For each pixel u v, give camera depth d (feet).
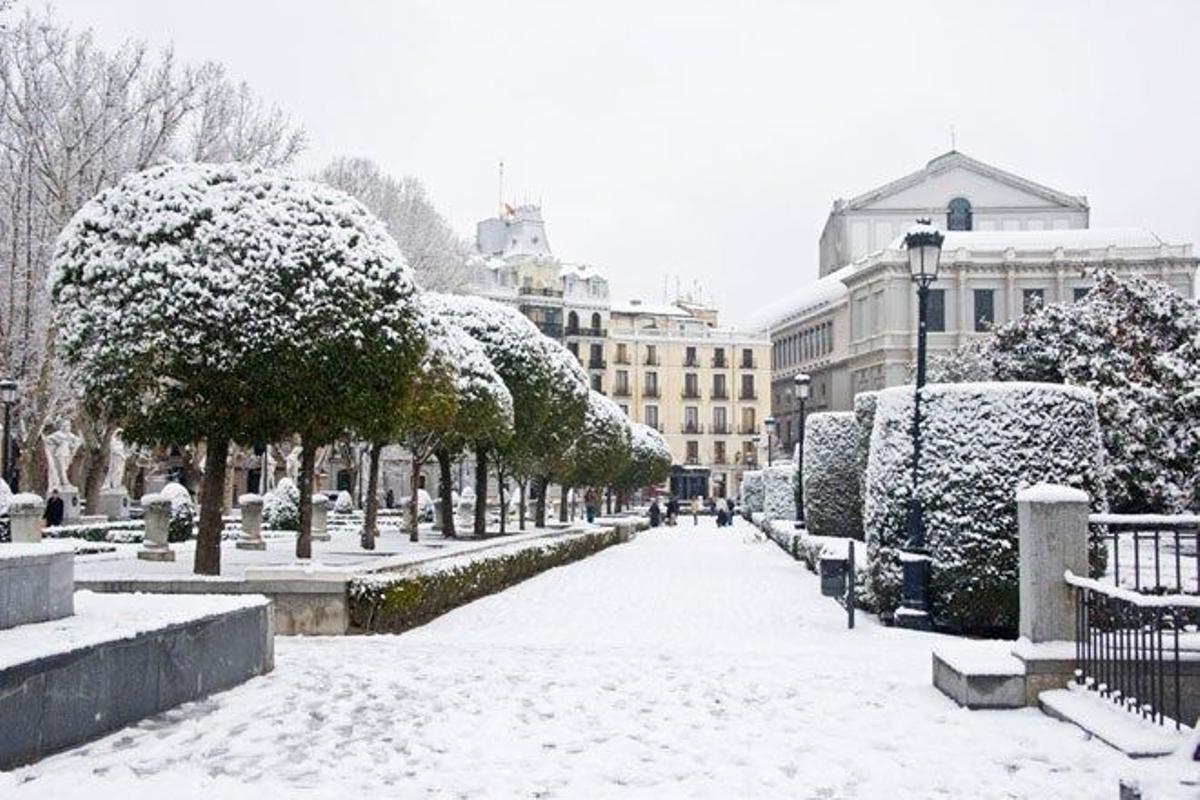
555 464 111.04
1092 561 41.57
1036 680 27.35
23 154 92.79
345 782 20.22
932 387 46.55
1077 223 261.85
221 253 49.83
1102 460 45.24
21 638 23.17
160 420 50.44
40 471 124.16
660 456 206.39
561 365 105.19
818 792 20.11
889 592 49.16
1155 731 23.16
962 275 226.17
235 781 19.74
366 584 43.52
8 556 24.88
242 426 51.52
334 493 207.62
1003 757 22.50
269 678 30.89
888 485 49.11
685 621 50.88
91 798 18.20
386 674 31.73
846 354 264.93
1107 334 91.45
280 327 49.47
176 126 97.50
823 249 326.03
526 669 33.06
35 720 21.17
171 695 26.30
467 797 19.40
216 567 52.08
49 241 92.63
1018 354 95.86
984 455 44.37
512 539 84.43
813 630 46.75
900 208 271.69
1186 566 55.57
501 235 324.80
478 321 93.04
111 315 48.93
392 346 53.06
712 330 319.68
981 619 44.27
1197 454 81.20
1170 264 218.79
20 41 90.84
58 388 93.61
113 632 24.31
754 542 131.75
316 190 53.11
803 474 102.78
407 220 157.38
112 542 81.15
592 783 20.45
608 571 82.58
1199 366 83.41
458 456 106.22
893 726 25.43
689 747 23.35
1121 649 25.68
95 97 95.66
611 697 28.73
